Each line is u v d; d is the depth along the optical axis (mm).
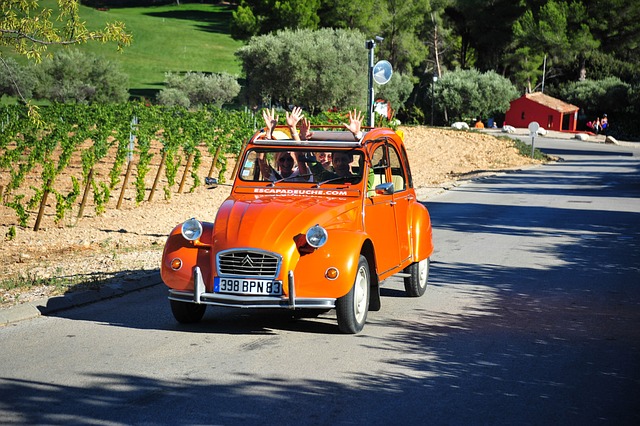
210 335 7602
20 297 8828
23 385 5910
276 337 7555
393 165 9367
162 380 6078
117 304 9023
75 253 12336
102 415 5262
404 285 9812
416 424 5172
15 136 27375
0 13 10625
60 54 76688
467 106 80250
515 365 6672
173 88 78125
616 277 11148
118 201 18344
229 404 5520
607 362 6809
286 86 52938
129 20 137375
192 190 22062
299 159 8500
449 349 7176
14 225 15445
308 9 82125
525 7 94188
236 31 87250
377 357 6859
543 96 80938
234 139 29141
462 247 13852
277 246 7348
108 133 26469
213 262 7500
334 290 7332
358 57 53250
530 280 10867
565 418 5344
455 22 103250
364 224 8062
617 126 77188
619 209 20656
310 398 5680
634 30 86500
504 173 33188
